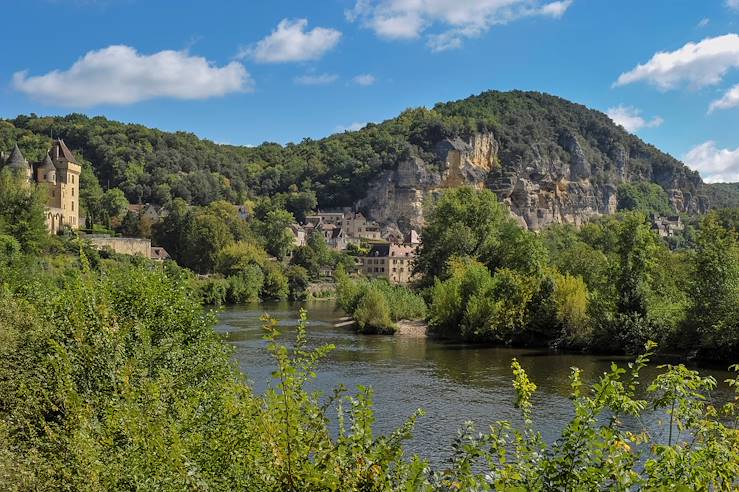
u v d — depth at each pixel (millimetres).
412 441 24891
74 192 131750
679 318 49250
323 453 7738
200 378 17141
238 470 8430
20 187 94062
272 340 8289
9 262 62781
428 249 97625
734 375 39844
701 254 50406
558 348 54938
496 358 49094
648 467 7430
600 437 7594
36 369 15008
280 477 7484
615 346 51906
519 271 69938
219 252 143375
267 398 8453
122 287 19234
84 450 9570
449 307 64312
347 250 194750
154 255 140500
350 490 7297
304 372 8523
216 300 114812
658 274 63781
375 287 80750
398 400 32719
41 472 10461
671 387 8336
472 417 28859
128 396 10469
